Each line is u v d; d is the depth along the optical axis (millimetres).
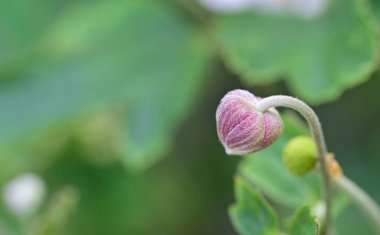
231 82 314
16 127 302
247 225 174
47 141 334
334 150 305
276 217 172
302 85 253
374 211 175
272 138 152
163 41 299
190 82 291
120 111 293
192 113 323
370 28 249
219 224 325
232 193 321
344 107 305
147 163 283
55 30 312
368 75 248
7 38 314
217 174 324
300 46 260
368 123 305
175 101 289
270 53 263
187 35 298
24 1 319
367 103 303
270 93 302
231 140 152
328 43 256
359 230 285
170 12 301
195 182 326
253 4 269
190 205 327
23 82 307
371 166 300
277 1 265
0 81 308
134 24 304
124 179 331
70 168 333
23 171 327
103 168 334
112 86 298
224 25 270
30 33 316
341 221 286
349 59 250
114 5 308
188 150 326
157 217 329
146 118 289
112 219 328
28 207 248
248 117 151
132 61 300
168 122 286
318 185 195
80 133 335
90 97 299
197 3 296
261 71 263
